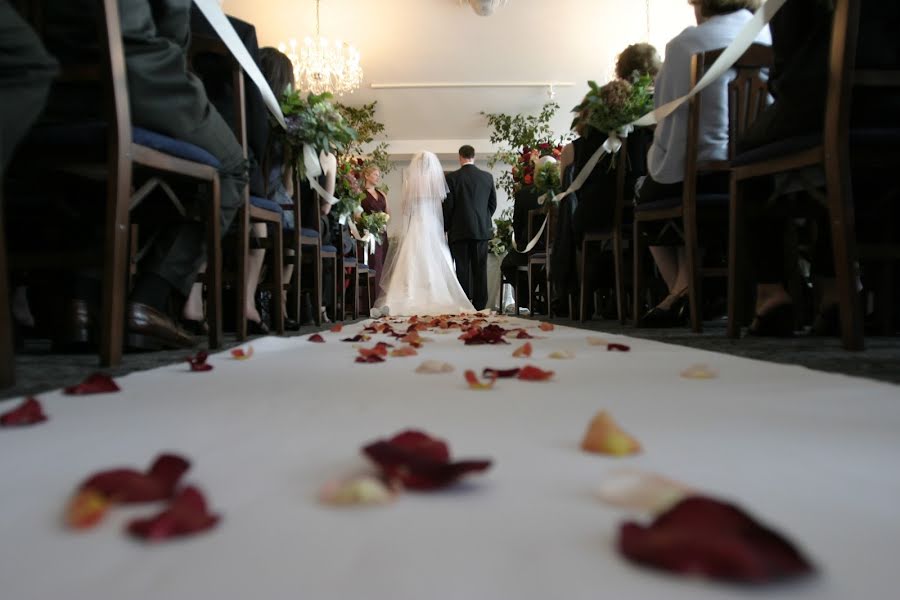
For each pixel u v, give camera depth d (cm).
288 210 334
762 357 156
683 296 304
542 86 970
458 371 133
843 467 61
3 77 113
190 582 37
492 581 37
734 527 35
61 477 58
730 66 230
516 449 67
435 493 52
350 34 877
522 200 581
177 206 187
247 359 158
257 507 49
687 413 86
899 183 212
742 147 207
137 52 159
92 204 187
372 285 725
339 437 73
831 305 223
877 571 38
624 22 859
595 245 378
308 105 318
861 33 164
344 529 45
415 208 622
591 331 271
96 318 185
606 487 50
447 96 989
